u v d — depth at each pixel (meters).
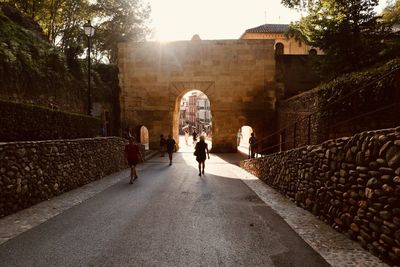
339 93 14.09
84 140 12.16
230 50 30.69
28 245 5.36
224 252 5.13
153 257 4.90
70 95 23.23
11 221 6.81
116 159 16.38
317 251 5.17
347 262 4.70
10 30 19.36
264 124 30.42
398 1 20.50
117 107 32.06
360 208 5.42
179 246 5.38
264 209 8.20
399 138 4.44
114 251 5.12
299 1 19.25
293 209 8.22
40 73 19.16
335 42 17.02
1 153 7.09
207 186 11.84
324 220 6.93
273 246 5.41
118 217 7.20
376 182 4.91
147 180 13.28
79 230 6.20
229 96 30.72
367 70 14.07
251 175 15.37
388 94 11.43
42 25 31.75
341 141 6.21
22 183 7.91
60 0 31.00
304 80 30.41
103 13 38.38
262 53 30.44
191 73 31.08
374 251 4.95
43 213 7.52
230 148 30.48
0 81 15.62
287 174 9.88
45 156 9.12
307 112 18.20
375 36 16.95
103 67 32.59
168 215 7.42
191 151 31.50
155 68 31.48
